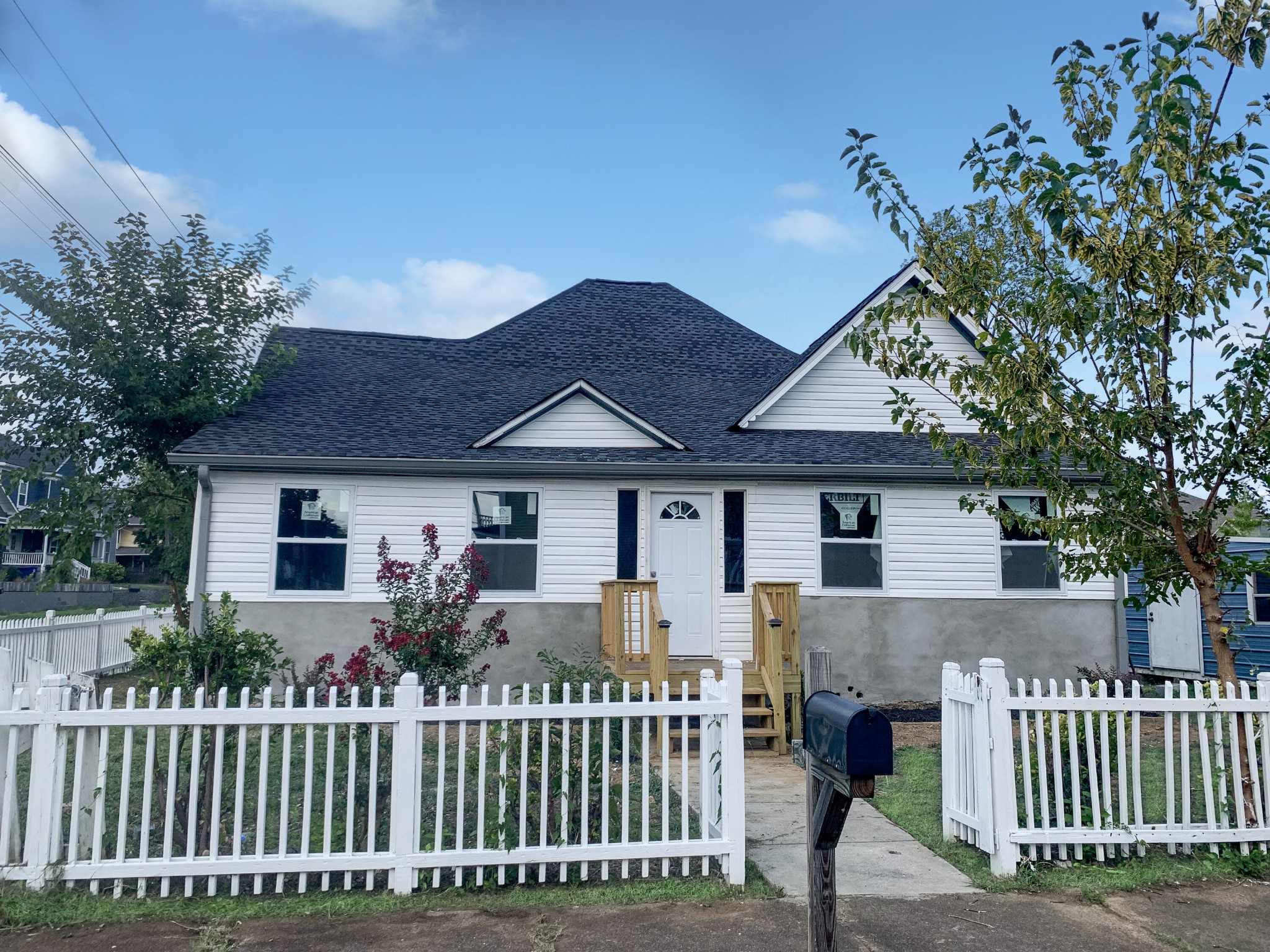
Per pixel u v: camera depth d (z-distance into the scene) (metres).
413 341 16.69
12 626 12.45
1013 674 13.34
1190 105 5.85
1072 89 7.07
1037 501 13.61
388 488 12.57
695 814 7.19
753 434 13.98
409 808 5.35
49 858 5.12
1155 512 6.77
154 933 4.74
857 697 13.05
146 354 12.67
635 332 17.69
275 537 12.25
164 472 13.84
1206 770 6.21
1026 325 7.26
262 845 5.24
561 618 12.72
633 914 5.12
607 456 12.82
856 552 13.34
